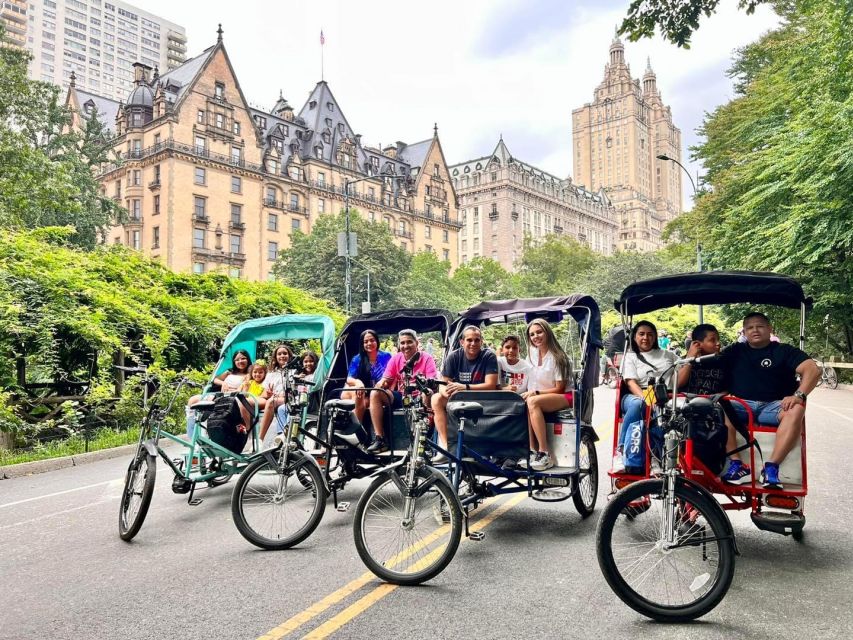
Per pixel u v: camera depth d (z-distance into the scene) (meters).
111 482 8.77
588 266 95.06
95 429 12.82
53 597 4.49
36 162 25.53
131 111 74.00
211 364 16.23
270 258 80.88
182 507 7.20
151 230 72.44
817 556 5.23
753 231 22.53
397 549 4.86
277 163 82.94
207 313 16.77
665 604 4.04
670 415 4.35
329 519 6.63
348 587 4.59
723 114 33.53
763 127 24.06
